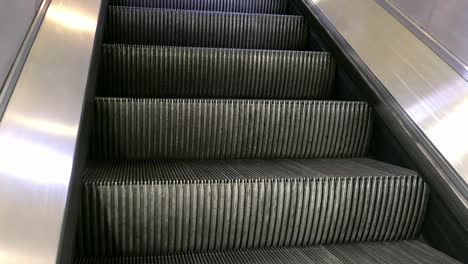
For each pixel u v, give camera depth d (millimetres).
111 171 1451
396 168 1576
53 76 1278
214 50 2043
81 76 1344
